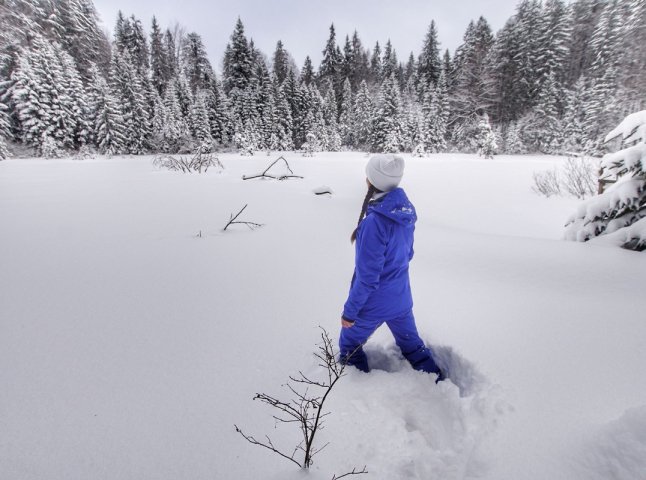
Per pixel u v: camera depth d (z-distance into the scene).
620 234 3.69
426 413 1.61
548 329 1.99
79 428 1.38
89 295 2.73
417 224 5.62
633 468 1.06
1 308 2.48
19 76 24.80
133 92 29.47
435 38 54.00
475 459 1.24
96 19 41.91
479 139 32.34
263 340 2.07
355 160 24.67
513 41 39.00
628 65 21.81
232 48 49.03
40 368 1.78
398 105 37.12
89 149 27.84
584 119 31.62
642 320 2.00
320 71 61.53
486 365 1.71
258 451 1.29
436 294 2.63
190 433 1.36
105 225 5.27
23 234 4.67
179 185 10.33
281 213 6.28
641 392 1.43
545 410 1.39
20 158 25.09
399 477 1.23
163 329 2.21
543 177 13.18
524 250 3.77
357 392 1.64
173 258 3.72
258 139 38.84
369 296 1.63
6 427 1.38
